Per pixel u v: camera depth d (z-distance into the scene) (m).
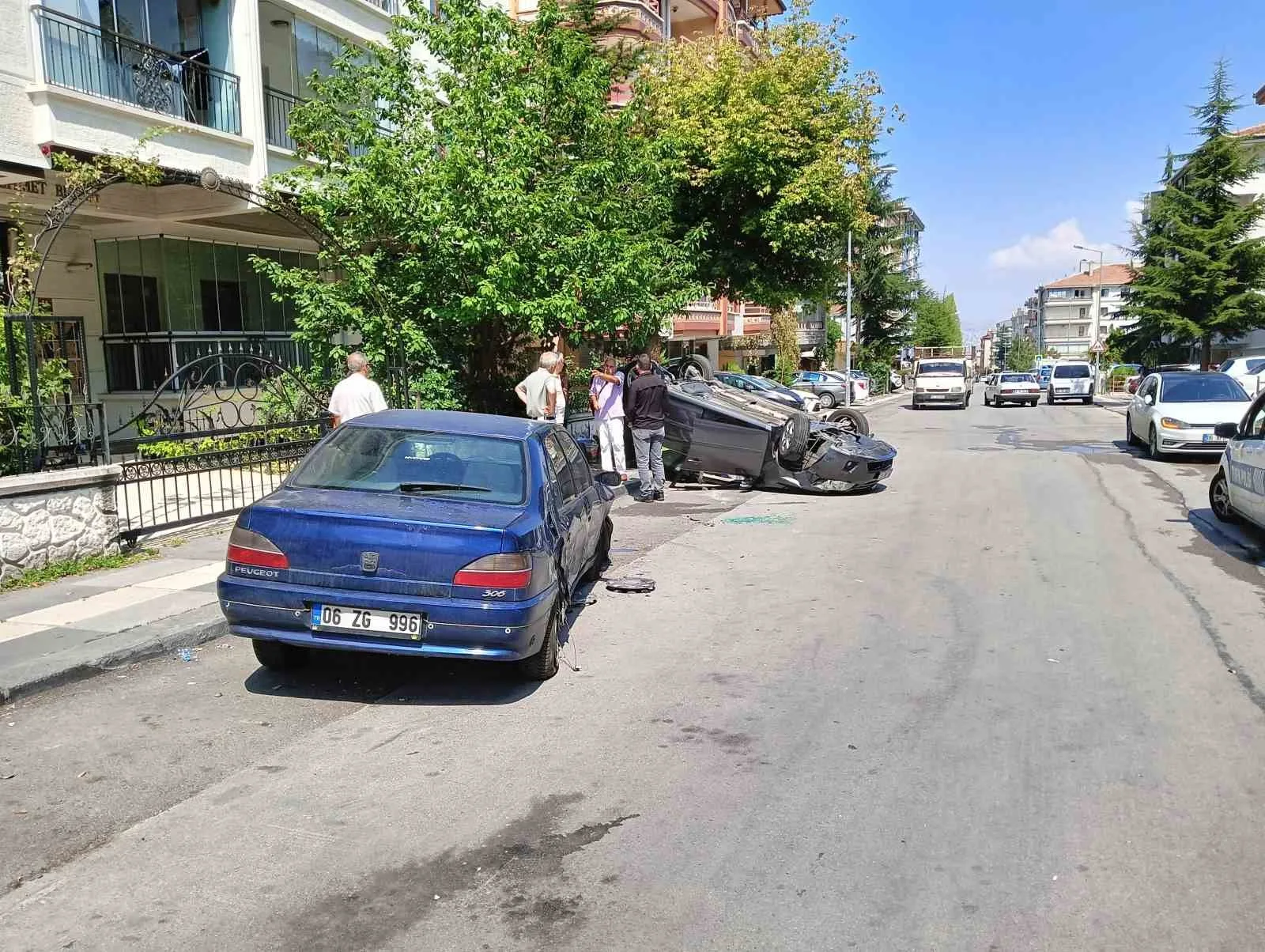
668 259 16.27
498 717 4.98
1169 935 3.04
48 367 8.31
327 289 12.73
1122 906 3.20
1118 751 4.48
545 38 14.89
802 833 3.70
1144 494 12.99
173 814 3.88
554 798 4.03
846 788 4.11
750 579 8.24
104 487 8.21
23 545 7.48
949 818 3.83
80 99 11.70
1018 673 5.64
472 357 15.18
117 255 15.59
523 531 5.07
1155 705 5.09
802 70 18.02
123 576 7.68
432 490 5.51
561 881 3.37
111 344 15.88
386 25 18.02
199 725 4.86
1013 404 41.47
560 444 6.90
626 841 3.65
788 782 4.17
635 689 5.41
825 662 5.89
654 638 6.45
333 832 3.72
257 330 17.45
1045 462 17.16
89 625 6.24
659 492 12.87
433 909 3.19
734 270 19.11
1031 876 3.39
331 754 4.49
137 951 2.96
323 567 4.91
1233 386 17.42
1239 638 6.31
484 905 3.21
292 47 15.98
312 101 13.84
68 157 9.84
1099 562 8.70
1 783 4.18
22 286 8.66
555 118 14.77
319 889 3.32
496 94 13.80
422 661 5.91
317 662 5.90
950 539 9.89
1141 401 18.59
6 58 11.00
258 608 4.95
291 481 5.64
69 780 4.21
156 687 5.46
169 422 10.87
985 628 6.60
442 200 12.23
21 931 3.06
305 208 12.78
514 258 12.21
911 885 3.33
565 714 5.02
